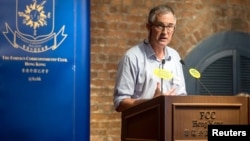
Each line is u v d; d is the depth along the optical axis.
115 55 5.25
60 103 3.52
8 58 3.45
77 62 3.59
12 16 3.47
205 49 5.60
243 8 5.75
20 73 3.46
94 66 5.18
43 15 3.53
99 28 5.23
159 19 3.24
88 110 3.60
